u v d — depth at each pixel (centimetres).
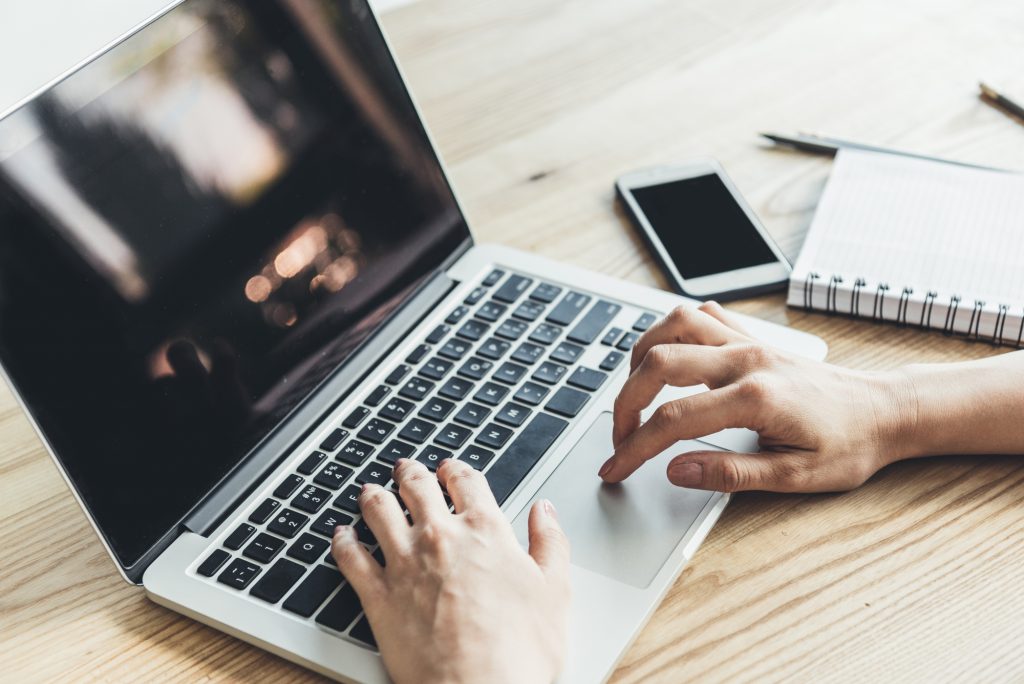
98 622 66
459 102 116
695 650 60
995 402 70
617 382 78
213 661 63
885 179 95
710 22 126
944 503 68
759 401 67
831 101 110
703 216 95
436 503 65
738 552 66
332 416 77
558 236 96
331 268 81
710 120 109
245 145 75
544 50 123
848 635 60
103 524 65
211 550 68
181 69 71
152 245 69
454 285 89
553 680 58
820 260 86
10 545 72
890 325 83
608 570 64
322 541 67
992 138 102
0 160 62
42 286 63
